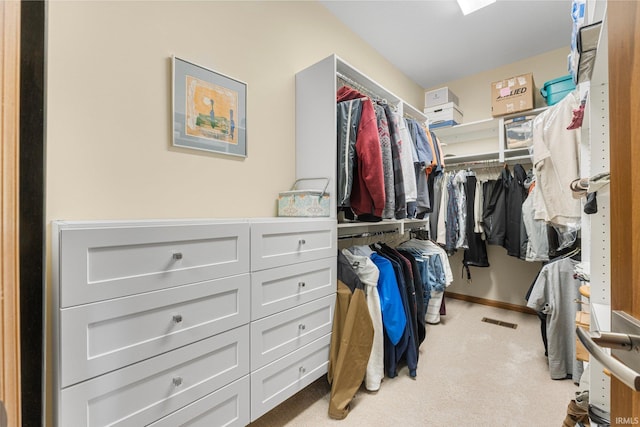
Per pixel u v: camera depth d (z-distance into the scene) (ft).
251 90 5.29
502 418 4.68
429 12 7.31
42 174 1.58
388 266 5.89
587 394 3.51
